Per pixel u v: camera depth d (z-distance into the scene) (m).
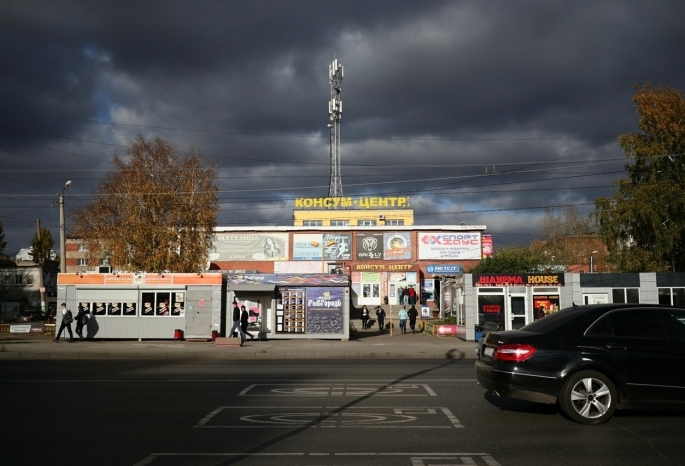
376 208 66.69
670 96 38.44
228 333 32.91
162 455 7.42
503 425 9.13
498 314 31.67
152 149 43.91
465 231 59.62
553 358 9.09
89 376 15.61
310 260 59.38
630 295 31.58
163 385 13.63
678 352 9.12
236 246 59.66
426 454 7.42
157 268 42.44
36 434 8.58
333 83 66.69
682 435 8.45
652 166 38.31
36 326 36.38
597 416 9.05
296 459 7.22
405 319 38.28
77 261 80.50
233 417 9.77
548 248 64.75
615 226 37.97
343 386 13.43
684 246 37.91
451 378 15.03
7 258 78.69
